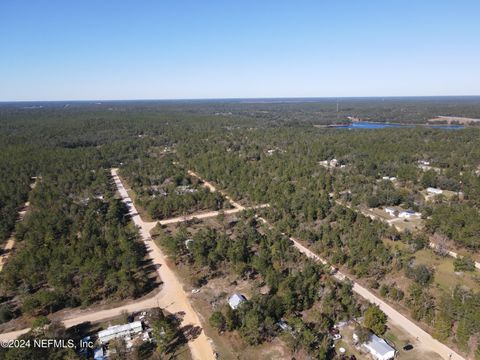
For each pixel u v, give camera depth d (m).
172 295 72.31
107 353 55.62
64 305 68.56
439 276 79.00
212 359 55.00
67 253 83.50
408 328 62.38
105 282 73.56
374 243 89.31
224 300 70.31
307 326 62.19
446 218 101.12
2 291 73.75
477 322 58.22
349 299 67.50
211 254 82.75
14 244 97.94
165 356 55.50
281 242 90.69
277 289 71.94
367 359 55.44
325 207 115.25
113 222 105.06
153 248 94.12
